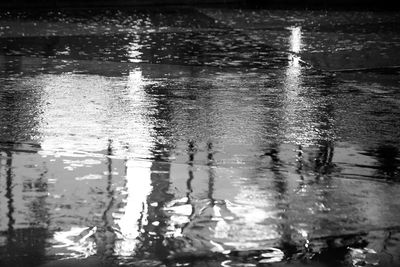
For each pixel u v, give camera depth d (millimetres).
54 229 2998
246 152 4195
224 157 4086
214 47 8711
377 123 4953
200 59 7820
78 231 2982
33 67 7164
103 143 4344
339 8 13617
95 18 11539
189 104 5500
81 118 4988
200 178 3680
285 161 4031
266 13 12633
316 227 3057
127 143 4352
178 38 9438
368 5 14211
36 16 11719
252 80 6574
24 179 3615
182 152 4172
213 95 5859
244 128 4762
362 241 2922
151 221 3094
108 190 3473
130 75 6777
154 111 5242
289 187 3564
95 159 3996
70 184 3549
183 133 4609
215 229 3021
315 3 14367
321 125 4879
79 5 13531
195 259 2752
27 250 2797
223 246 2861
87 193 3422
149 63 7523
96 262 2709
